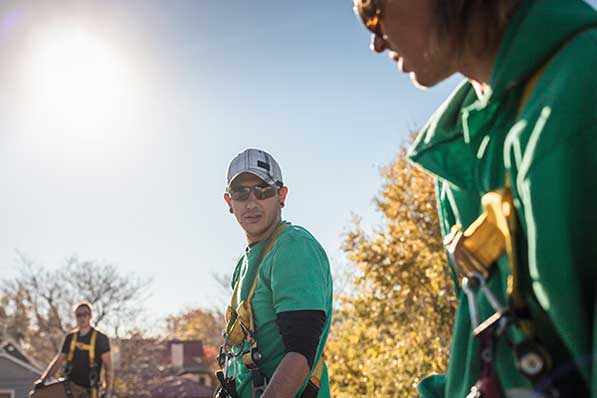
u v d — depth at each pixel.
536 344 1.30
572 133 1.24
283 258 3.25
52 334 47.91
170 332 72.44
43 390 10.05
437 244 16.94
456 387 1.60
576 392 1.29
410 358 17.05
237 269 3.64
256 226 3.46
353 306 17.92
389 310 17.25
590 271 1.24
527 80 1.39
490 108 1.46
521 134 1.30
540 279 1.24
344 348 18.02
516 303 1.34
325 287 3.31
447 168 1.59
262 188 3.48
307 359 3.10
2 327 48.56
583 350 1.23
